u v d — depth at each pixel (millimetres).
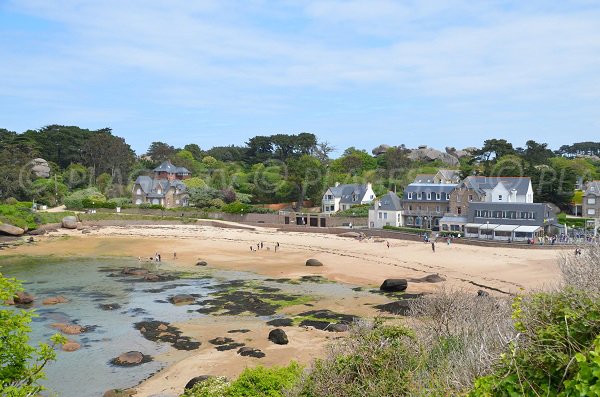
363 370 15742
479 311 22719
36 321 46375
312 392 16344
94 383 33219
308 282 63344
